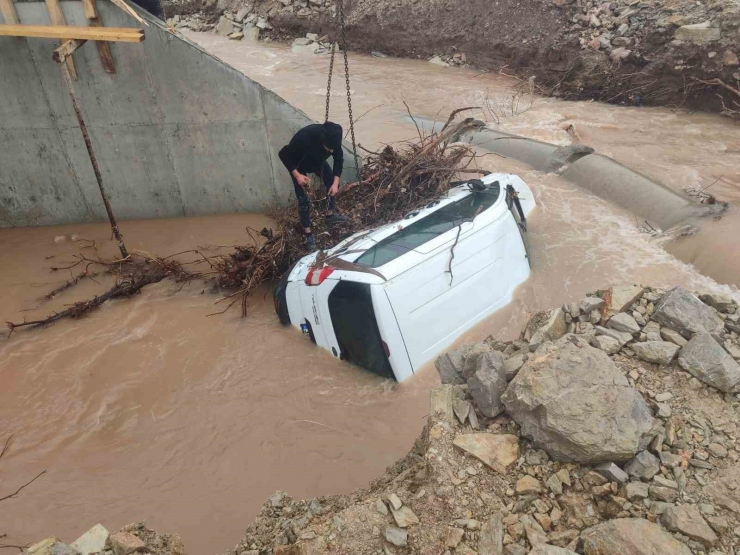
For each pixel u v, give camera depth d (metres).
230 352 6.15
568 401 3.14
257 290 7.31
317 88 14.72
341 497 3.91
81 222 9.59
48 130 8.65
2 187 9.11
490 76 14.91
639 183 8.01
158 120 8.62
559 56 13.59
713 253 6.51
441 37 16.44
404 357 4.96
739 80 10.73
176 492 4.52
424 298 5.08
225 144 8.82
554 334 4.08
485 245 5.62
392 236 5.59
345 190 7.44
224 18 21.92
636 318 4.03
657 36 11.98
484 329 5.46
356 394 5.20
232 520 4.18
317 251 6.34
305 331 6.02
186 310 7.05
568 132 10.84
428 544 2.99
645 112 11.70
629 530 2.70
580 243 7.11
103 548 3.19
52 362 6.29
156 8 8.68
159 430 5.22
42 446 5.16
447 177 7.18
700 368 3.50
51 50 8.01
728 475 2.98
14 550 4.12
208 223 9.30
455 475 3.26
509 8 15.02
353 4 18.56
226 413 5.30
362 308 4.95
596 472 3.08
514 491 3.15
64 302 7.43
